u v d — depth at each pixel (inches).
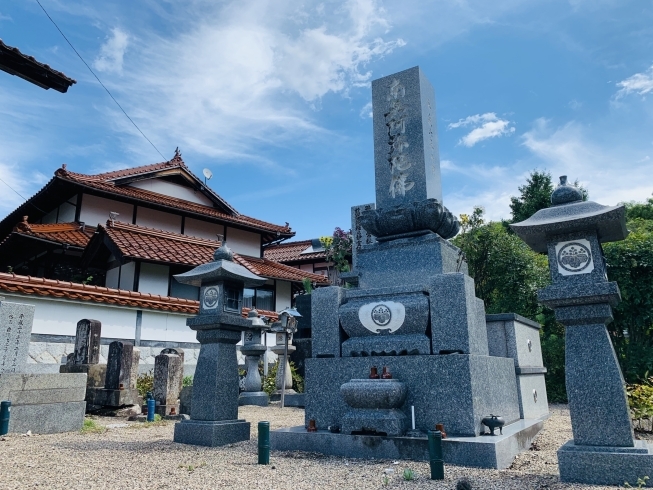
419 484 179.0
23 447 267.4
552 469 205.5
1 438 297.6
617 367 183.3
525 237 204.8
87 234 757.3
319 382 266.4
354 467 209.2
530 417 350.3
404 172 309.7
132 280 708.0
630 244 580.4
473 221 728.3
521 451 249.9
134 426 372.2
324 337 272.8
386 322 257.9
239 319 294.8
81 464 219.6
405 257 283.6
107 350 549.3
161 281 731.4
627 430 177.2
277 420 400.5
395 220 289.1
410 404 239.5
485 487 173.2
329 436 240.4
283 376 529.3
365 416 236.2
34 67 338.6
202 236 943.0
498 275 681.0
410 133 312.7
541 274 684.7
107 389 443.2
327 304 275.9
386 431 230.5
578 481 175.5
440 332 245.8
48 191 791.1
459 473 195.3
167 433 331.6
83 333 485.4
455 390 231.8
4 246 756.6
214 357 288.2
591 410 183.2
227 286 295.6
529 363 388.2
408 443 222.4
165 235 795.4
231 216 1001.5
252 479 189.6
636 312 573.0
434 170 319.0
